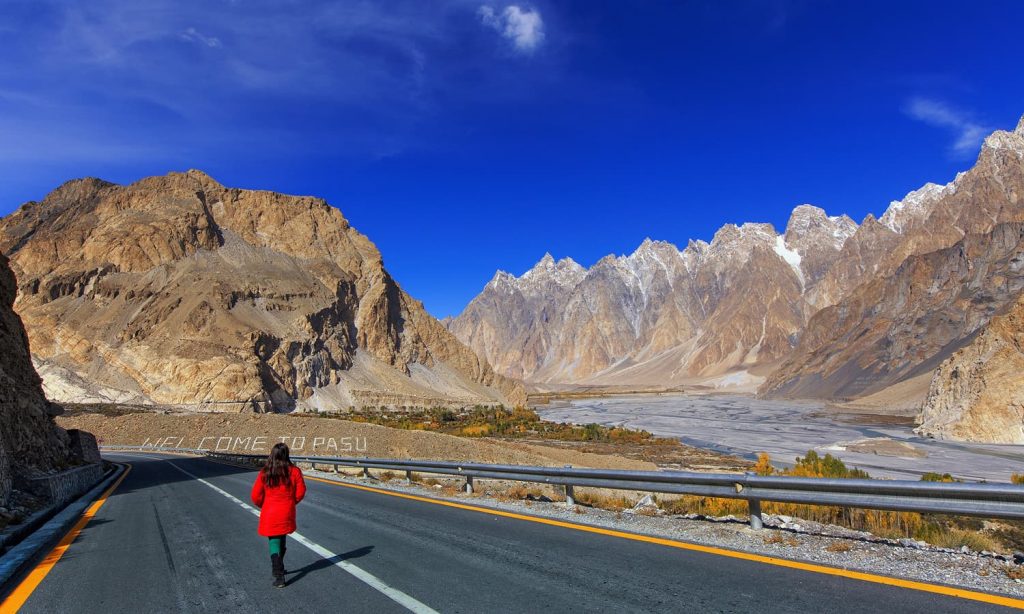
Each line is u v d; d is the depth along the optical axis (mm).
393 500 14461
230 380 118250
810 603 5559
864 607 5406
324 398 141625
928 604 5441
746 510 12133
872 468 60094
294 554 8562
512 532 9531
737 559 7242
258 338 136750
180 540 10266
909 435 98875
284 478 7105
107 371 123562
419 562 7719
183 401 116188
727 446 86500
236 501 15805
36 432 22953
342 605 6113
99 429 70750
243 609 6141
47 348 129750
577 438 96625
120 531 11617
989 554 7414
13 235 177375
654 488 10508
